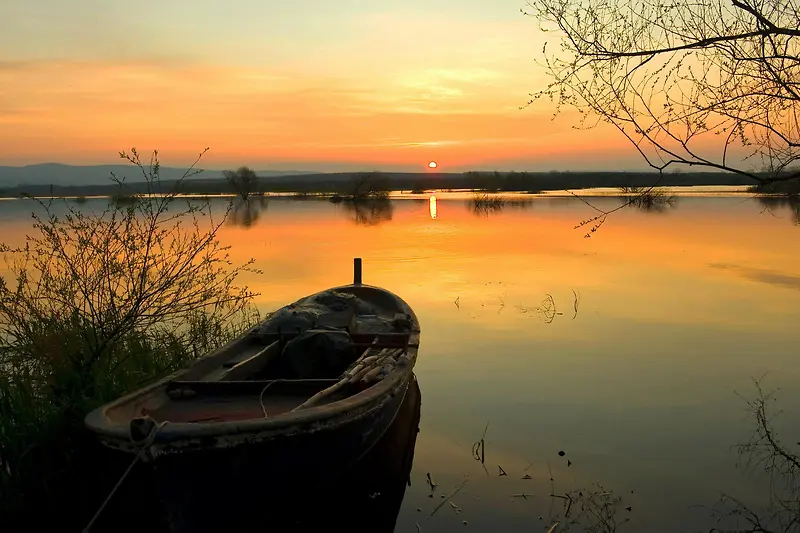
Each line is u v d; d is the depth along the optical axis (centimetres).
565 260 2045
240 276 1730
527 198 5878
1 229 2800
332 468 550
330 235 2838
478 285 1641
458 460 688
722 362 1012
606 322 1273
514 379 948
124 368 718
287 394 619
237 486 467
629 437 737
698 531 543
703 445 712
